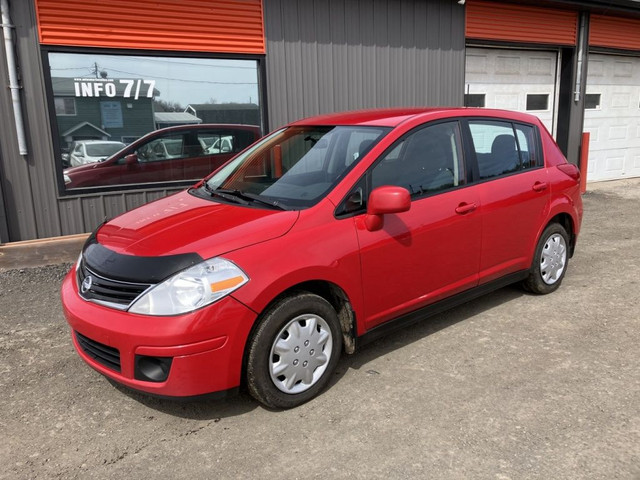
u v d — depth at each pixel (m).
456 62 9.41
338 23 8.15
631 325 4.10
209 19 7.24
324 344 3.14
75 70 6.65
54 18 6.39
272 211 3.18
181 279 2.71
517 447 2.67
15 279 5.37
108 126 6.93
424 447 2.69
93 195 6.92
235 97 7.67
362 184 3.33
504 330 4.05
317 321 3.09
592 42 11.05
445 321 4.24
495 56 10.18
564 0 9.74
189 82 7.33
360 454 2.65
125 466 2.62
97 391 3.32
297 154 3.82
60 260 5.96
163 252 2.85
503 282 4.29
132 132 7.09
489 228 3.99
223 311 2.71
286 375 2.98
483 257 4.00
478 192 3.92
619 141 12.28
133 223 3.36
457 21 9.27
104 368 2.91
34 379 3.47
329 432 2.84
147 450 2.74
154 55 7.03
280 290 2.88
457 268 3.83
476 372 3.43
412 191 3.56
